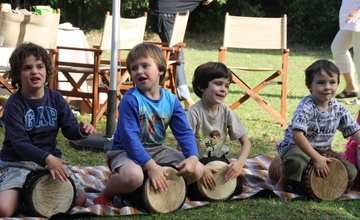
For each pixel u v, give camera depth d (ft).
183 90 25.88
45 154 12.53
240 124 14.76
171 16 26.61
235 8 64.85
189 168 13.20
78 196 13.33
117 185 13.00
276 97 30.60
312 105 14.47
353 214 13.51
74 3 61.21
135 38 21.85
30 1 59.98
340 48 28.27
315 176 14.08
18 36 21.48
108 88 20.03
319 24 60.39
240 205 13.79
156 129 13.60
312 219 13.01
